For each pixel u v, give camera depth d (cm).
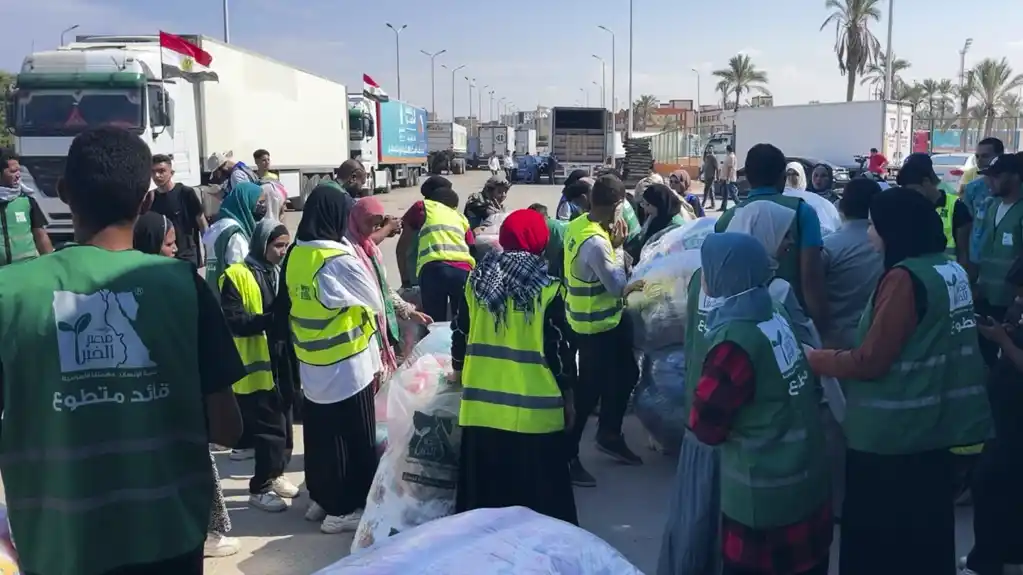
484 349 397
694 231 571
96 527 224
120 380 224
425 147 4797
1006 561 392
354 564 209
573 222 546
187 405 235
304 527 479
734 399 290
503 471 397
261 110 2145
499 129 7019
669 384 536
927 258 325
